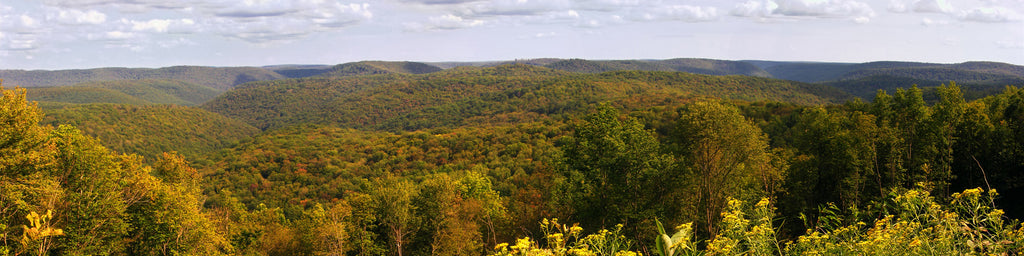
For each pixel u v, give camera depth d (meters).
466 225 27.70
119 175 20.27
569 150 21.25
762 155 19.17
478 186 39.22
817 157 25.67
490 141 105.12
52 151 16.64
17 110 15.07
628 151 19.31
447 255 26.08
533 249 4.50
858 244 4.46
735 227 4.85
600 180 19.81
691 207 19.77
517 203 27.52
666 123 73.12
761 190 20.73
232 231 30.08
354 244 27.73
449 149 105.81
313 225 28.84
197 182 26.53
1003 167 22.59
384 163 102.19
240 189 90.69
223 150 126.25
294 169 100.75
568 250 4.97
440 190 27.91
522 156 85.69
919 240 4.12
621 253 4.83
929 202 4.39
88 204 17.67
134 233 20.75
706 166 18.98
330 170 98.69
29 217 4.32
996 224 4.11
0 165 14.36
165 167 24.81
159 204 20.94
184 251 21.52
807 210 23.09
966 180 24.27
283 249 31.23
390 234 27.83
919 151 23.95
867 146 23.28
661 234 4.30
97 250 17.77
